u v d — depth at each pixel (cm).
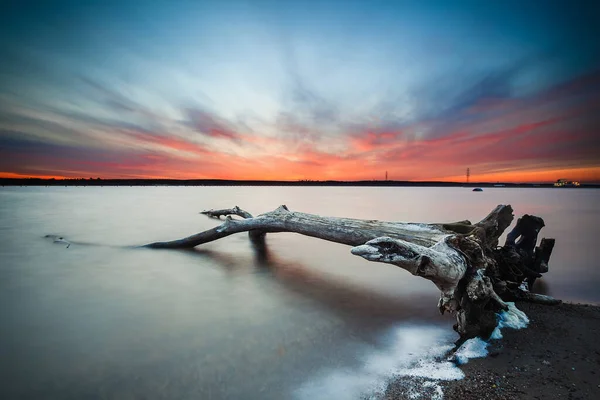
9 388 331
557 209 2792
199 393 329
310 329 467
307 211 2281
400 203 3362
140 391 331
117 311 524
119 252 948
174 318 501
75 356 390
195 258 888
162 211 2195
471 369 363
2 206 2548
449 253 421
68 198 3738
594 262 870
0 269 758
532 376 346
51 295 591
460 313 428
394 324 484
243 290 636
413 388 333
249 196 4691
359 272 772
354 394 327
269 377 355
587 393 316
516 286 559
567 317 492
